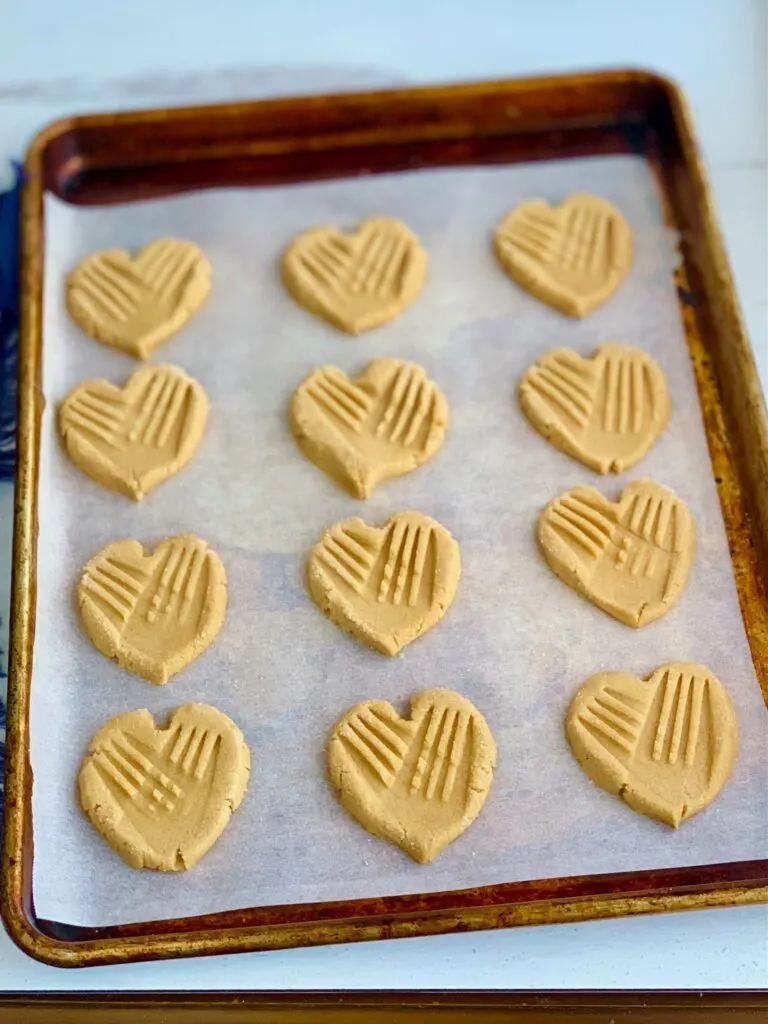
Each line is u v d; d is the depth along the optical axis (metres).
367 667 0.47
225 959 0.43
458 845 0.44
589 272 0.57
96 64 0.67
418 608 0.48
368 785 0.44
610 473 0.51
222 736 0.46
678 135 0.58
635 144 0.61
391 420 0.53
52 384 0.54
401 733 0.45
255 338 0.56
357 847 0.44
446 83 0.61
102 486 0.52
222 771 0.45
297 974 0.42
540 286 0.56
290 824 0.44
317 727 0.46
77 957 0.40
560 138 0.61
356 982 0.42
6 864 0.42
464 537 0.50
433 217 0.59
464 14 0.69
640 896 0.41
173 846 0.44
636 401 0.53
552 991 0.42
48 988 0.42
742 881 0.42
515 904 0.41
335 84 0.66
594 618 0.48
